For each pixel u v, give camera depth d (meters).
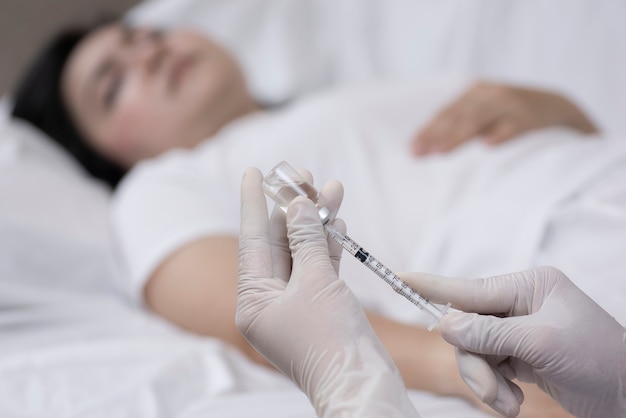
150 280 1.23
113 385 0.98
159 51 1.82
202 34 1.89
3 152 1.66
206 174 1.41
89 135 1.90
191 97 1.77
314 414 0.85
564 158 1.18
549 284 0.67
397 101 1.51
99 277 1.42
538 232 1.06
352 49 2.15
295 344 0.62
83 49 1.91
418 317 1.11
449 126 1.41
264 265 0.66
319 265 0.63
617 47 1.76
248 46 2.20
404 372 0.95
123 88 1.81
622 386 0.63
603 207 1.07
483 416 0.85
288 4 2.20
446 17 2.04
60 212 1.45
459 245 1.12
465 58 1.97
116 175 1.91
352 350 0.61
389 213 1.26
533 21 1.90
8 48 2.20
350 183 1.33
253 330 0.64
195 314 1.17
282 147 1.42
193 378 0.99
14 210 1.38
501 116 1.42
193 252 1.20
